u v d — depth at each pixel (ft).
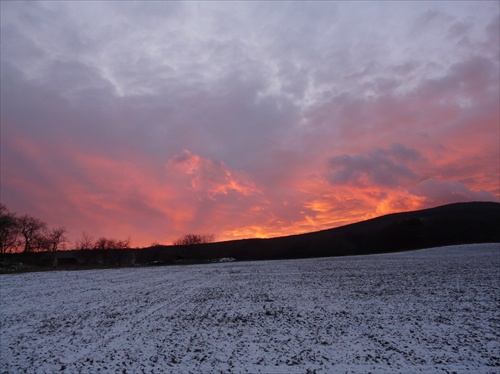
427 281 82.12
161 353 39.63
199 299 71.10
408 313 52.95
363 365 34.27
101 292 82.38
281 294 74.13
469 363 33.40
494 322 45.73
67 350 41.39
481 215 353.92
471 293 64.69
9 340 45.85
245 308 61.41
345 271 113.19
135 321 54.03
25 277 121.49
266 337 44.47
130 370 34.96
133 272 140.56
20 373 34.94
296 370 33.83
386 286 78.18
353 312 55.52
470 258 136.56
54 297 76.07
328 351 38.55
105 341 44.47
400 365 33.81
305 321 51.49
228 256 296.10
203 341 43.52
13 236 257.96
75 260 240.73
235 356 38.11
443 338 40.70
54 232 271.90
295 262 172.45
